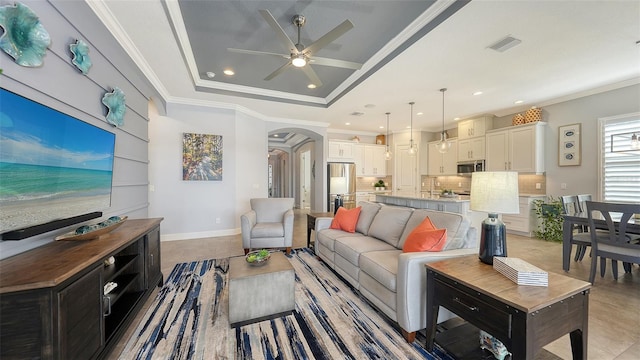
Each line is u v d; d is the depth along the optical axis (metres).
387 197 4.07
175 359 1.56
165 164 4.37
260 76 3.88
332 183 6.90
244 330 1.85
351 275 2.45
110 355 1.58
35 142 1.35
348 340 1.74
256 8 2.26
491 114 5.54
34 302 1.03
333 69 3.57
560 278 1.40
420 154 7.09
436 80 3.56
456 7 2.09
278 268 2.07
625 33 2.39
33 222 1.34
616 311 2.09
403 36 2.65
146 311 2.11
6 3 1.30
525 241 4.40
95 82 2.10
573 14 2.12
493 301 1.22
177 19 2.38
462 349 1.60
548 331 1.15
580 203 3.62
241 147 5.05
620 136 3.85
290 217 3.66
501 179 1.62
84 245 1.58
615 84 3.75
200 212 4.64
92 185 1.90
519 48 2.68
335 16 2.37
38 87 1.49
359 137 7.65
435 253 1.84
